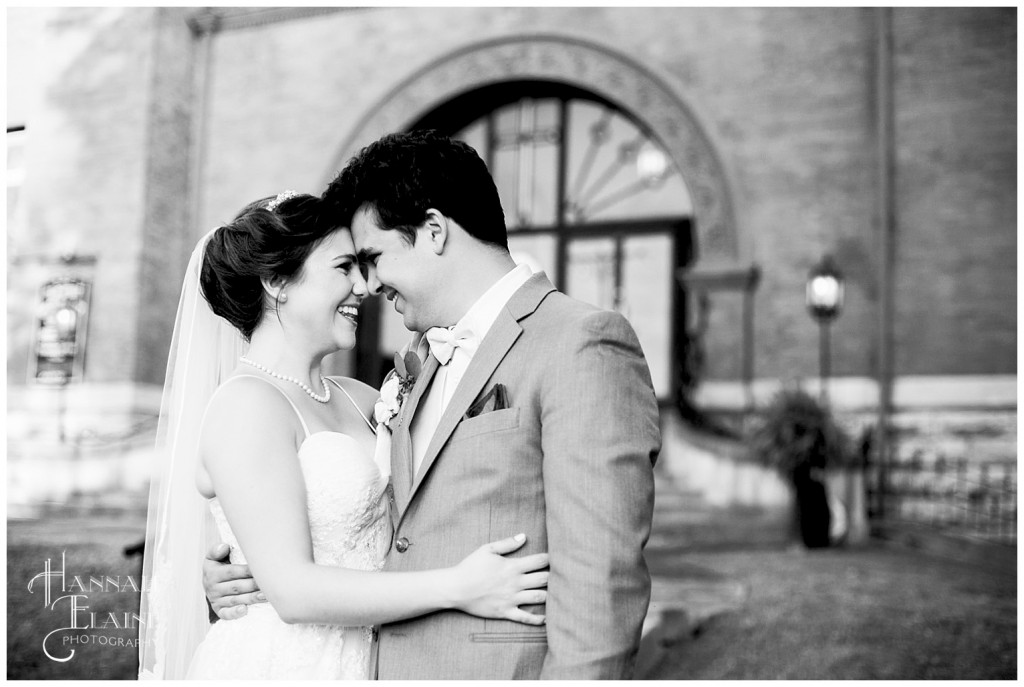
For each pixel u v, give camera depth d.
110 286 9.44
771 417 7.40
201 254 2.06
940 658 4.34
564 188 10.14
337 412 1.96
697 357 8.84
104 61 9.73
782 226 8.48
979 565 6.51
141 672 2.09
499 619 1.53
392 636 1.63
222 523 1.84
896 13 8.23
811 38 8.56
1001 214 7.86
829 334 8.25
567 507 1.46
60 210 9.62
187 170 10.01
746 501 7.75
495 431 1.58
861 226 8.28
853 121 8.39
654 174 9.87
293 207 1.88
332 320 1.92
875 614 5.10
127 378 9.28
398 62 9.66
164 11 9.75
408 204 1.68
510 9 9.39
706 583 5.77
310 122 9.83
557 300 1.69
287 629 1.78
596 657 1.38
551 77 9.22
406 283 1.71
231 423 1.71
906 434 7.86
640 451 1.51
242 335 1.96
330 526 1.75
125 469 9.12
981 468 7.62
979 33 8.02
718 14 8.83
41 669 4.35
